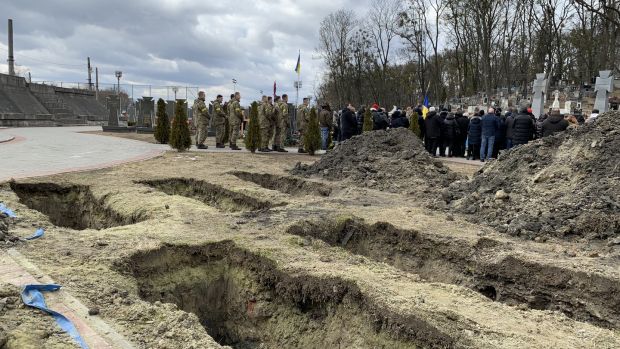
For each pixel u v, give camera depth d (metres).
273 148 18.52
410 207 8.21
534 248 5.93
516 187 8.20
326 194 10.26
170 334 3.43
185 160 13.67
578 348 3.48
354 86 60.09
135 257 5.08
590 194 7.09
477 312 4.10
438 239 6.21
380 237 6.82
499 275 5.45
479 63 53.06
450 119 18.33
